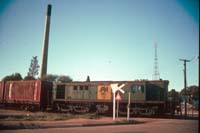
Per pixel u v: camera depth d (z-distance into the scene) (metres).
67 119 26.53
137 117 34.16
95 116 30.00
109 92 36.56
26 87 41.31
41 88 39.66
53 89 40.75
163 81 34.34
